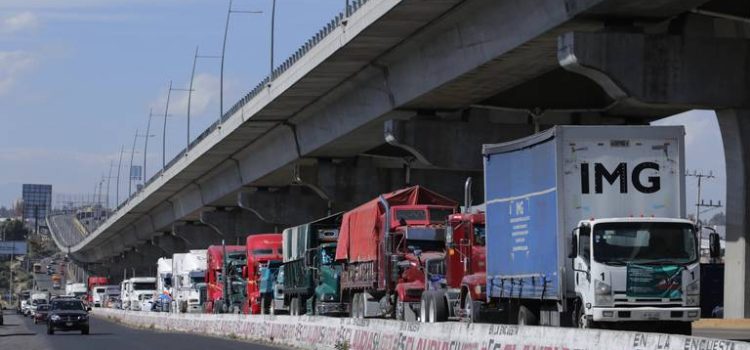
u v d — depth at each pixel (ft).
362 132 215.51
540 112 193.06
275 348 133.69
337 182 261.03
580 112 198.08
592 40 129.70
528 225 100.78
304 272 172.96
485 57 148.97
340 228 162.50
